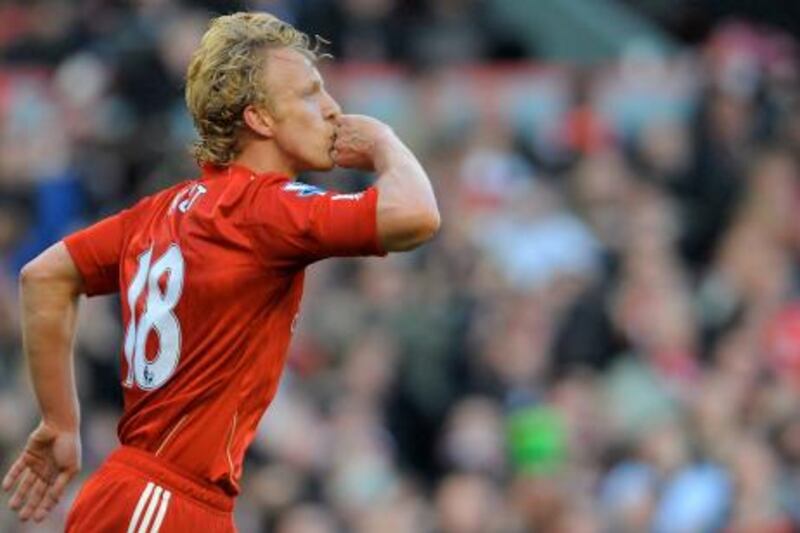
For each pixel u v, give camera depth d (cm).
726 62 6100
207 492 2194
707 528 4209
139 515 2184
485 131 5731
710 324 5094
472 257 5188
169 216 2236
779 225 5478
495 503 4159
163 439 2198
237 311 2181
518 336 4844
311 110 2223
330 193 2177
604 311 4959
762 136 5791
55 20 6203
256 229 2173
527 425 4288
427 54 6256
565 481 4162
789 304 5097
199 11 5641
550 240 5244
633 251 5259
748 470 4253
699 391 4631
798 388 4700
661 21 6831
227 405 2191
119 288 2281
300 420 4500
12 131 5669
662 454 4306
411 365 4856
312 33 6019
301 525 4203
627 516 4244
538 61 6631
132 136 5362
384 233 2139
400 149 2202
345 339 4925
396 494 4378
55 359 2300
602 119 5903
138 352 2214
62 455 2316
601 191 5481
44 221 5366
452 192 5472
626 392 4734
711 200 5588
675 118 5925
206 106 2219
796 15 6712
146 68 5575
